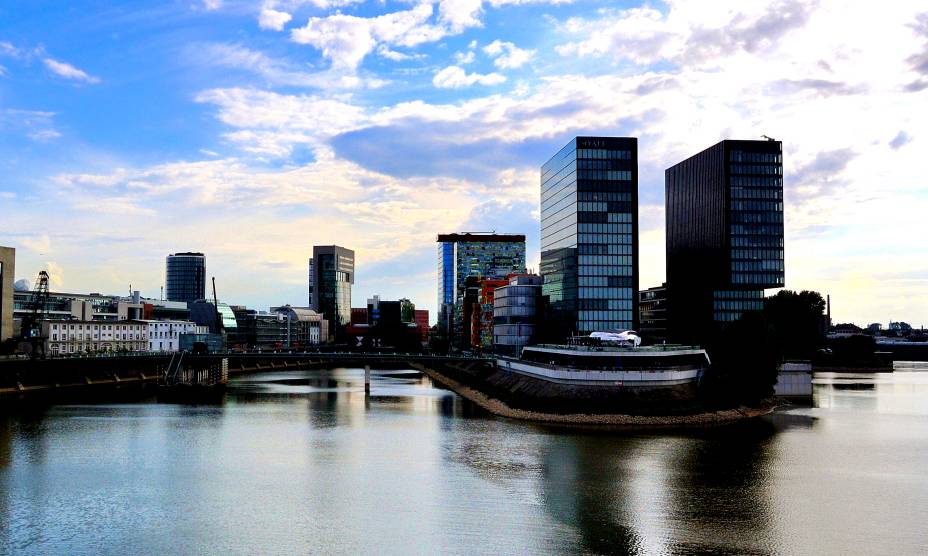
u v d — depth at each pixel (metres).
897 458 115.94
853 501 91.75
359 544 77.56
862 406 180.88
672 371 166.00
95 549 76.75
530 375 191.62
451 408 184.00
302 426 153.12
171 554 75.25
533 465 111.44
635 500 92.12
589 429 145.00
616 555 73.56
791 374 198.62
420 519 85.50
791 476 104.00
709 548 75.31
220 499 94.75
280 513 88.44
